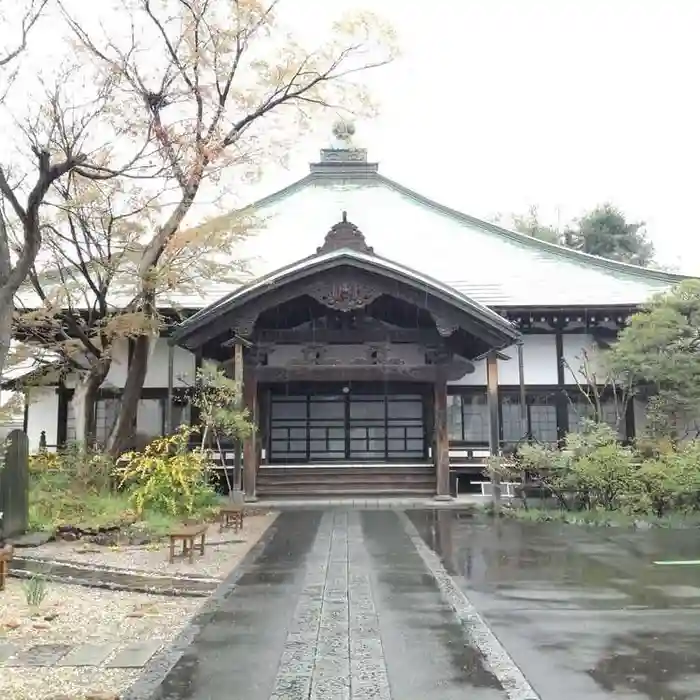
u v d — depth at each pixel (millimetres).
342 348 21516
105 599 8461
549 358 22703
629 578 9156
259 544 12289
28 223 9758
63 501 13641
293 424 23109
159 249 15719
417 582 8914
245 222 21172
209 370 17484
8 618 7340
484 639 6359
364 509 17984
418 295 18484
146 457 14945
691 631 6621
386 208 29797
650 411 19984
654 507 15352
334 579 9141
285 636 6531
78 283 17703
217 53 14688
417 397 23234
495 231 28125
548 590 8430
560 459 16312
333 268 18531
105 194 15750
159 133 14336
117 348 22078
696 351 18766
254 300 18438
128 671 5809
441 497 19656
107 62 16328
